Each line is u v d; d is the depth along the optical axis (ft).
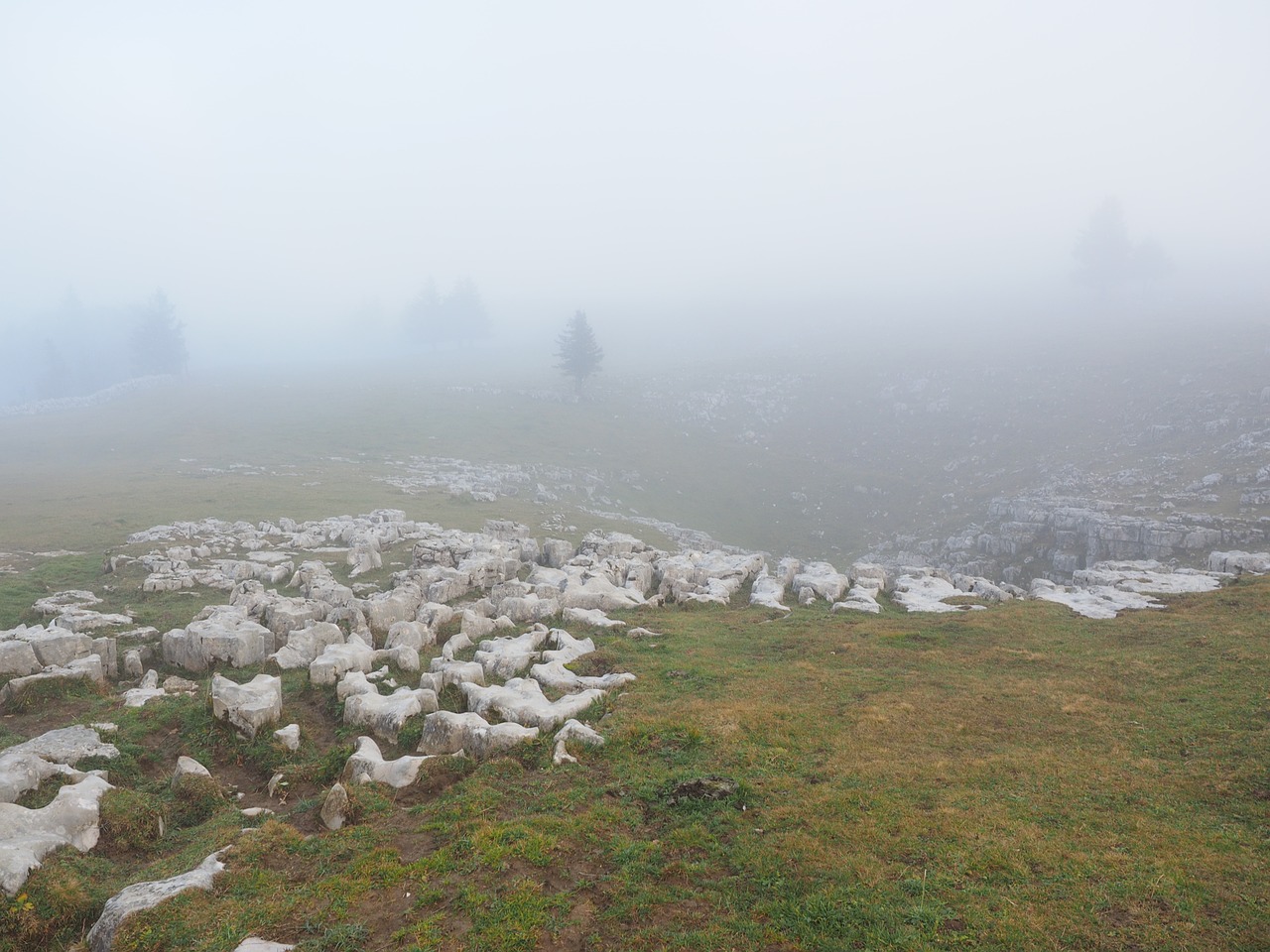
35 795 47.29
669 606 102.63
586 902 36.47
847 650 80.48
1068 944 31.68
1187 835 40.52
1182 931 32.12
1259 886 35.35
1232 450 239.91
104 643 76.59
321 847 42.42
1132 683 67.00
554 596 102.27
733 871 38.88
